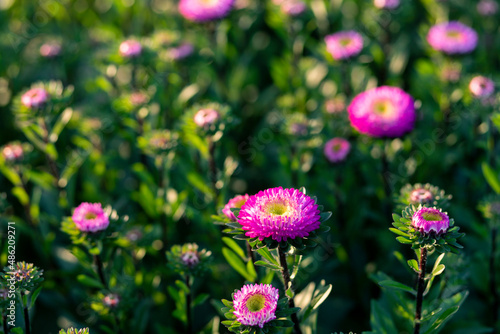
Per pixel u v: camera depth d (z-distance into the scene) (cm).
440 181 135
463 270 108
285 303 92
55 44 145
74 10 174
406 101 119
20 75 159
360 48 135
